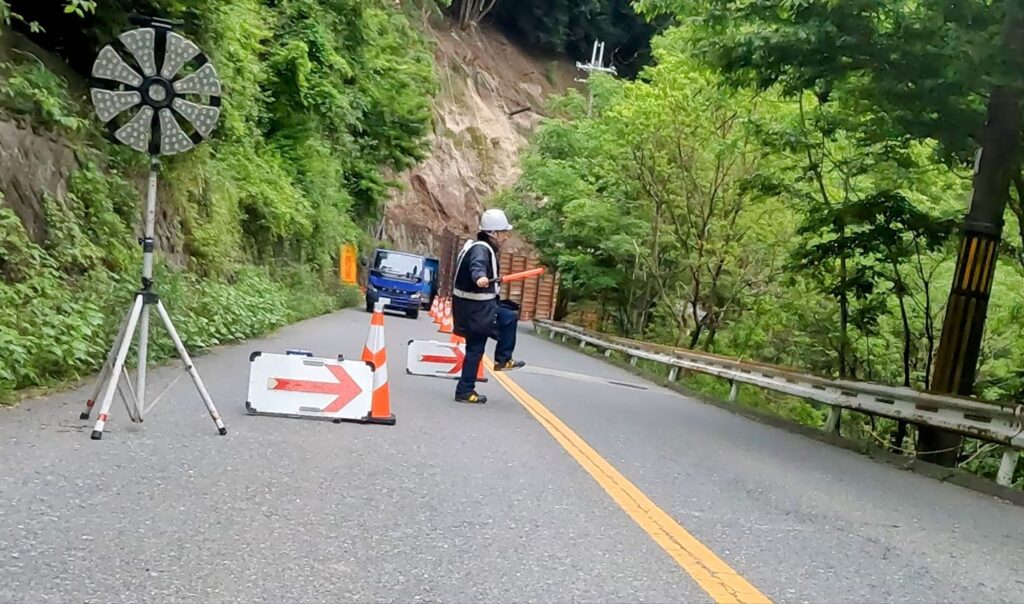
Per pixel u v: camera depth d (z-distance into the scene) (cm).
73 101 1222
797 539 555
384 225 5450
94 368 927
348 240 3716
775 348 2645
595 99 3488
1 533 429
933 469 971
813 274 1684
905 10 1016
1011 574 527
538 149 3891
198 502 511
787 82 1218
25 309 873
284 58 2461
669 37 2347
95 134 1275
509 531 509
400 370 1325
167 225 1522
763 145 1664
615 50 7588
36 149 1087
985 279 1174
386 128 3816
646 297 3241
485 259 1024
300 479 586
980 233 1166
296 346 1485
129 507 488
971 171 1541
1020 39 934
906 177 1505
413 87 3812
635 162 2583
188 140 692
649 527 543
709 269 2603
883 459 1058
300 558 432
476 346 1047
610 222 2953
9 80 1052
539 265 4116
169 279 1262
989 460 1451
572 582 429
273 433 731
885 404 1120
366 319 2691
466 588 409
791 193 1744
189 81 694
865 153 1545
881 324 2061
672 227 2806
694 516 589
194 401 842
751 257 2508
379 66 3434
